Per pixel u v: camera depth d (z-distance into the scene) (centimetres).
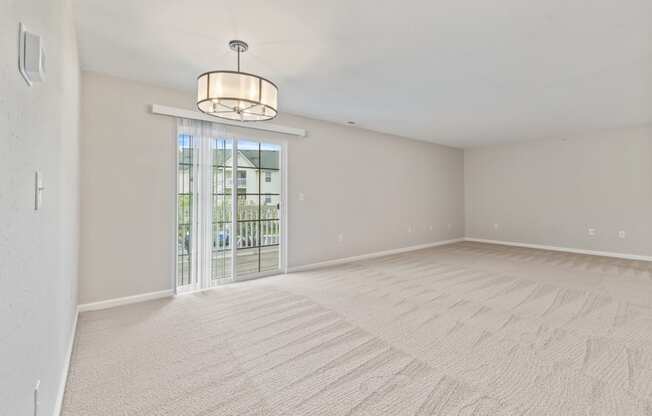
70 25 203
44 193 127
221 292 365
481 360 213
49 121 135
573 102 402
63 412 163
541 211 651
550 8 206
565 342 237
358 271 465
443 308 311
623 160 548
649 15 212
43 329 127
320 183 495
